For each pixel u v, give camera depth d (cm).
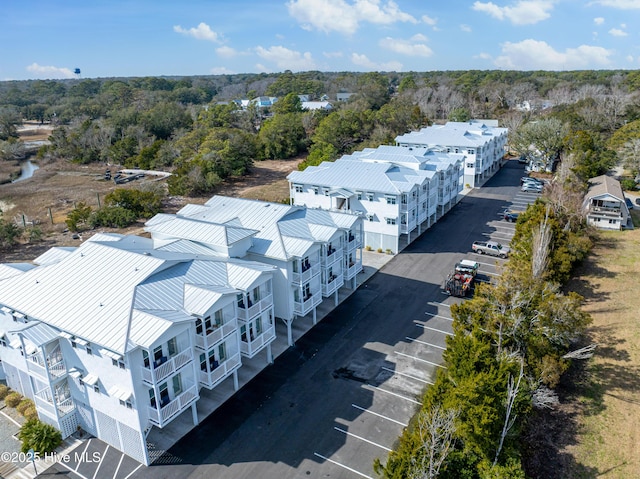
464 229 6256
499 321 3022
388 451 2672
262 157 11269
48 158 11906
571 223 5269
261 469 2569
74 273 3092
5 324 3097
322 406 3039
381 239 5525
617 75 18788
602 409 2973
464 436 2277
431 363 3453
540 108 14712
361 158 6969
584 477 2498
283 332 3875
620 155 8100
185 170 8406
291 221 4059
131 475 2548
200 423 2905
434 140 8538
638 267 4903
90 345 2578
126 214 6756
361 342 3731
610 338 3700
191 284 2967
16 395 3172
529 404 2542
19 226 6731
